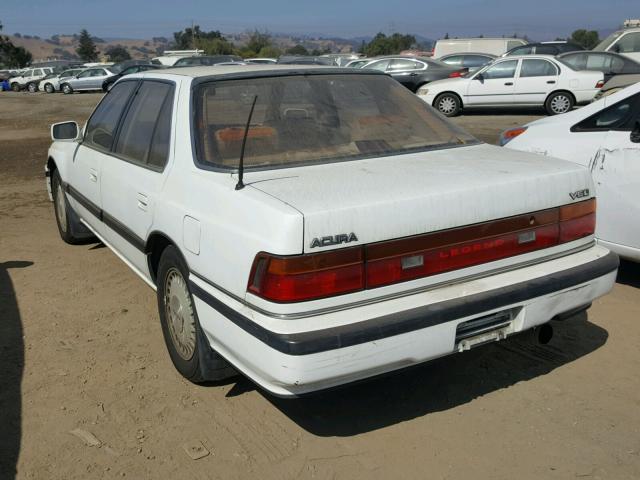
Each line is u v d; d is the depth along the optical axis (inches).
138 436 121.3
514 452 115.0
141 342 159.2
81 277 204.8
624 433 119.6
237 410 129.4
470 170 122.0
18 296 189.5
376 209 103.2
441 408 129.0
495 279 115.8
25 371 145.6
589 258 126.9
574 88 623.5
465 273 113.1
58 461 114.5
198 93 138.0
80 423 125.6
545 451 115.0
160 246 144.2
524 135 207.2
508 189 115.6
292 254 98.9
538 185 119.3
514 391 134.3
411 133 143.6
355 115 143.2
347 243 101.3
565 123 196.5
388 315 103.6
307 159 128.0
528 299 116.3
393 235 104.7
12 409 130.6
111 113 182.4
